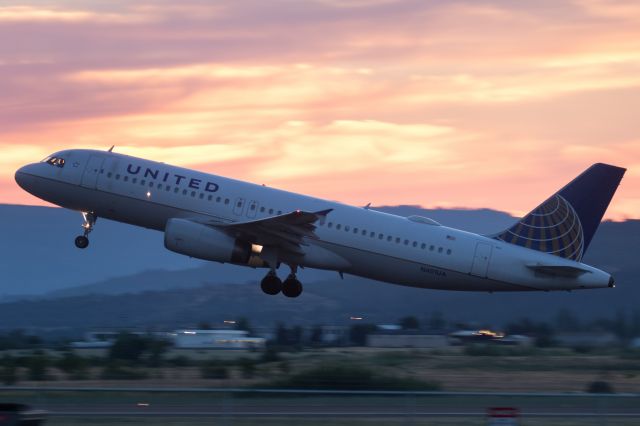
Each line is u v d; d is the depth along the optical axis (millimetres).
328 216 159625
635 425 96875
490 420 89188
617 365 171750
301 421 95188
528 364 172875
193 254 156375
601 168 165375
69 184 163625
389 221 160375
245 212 159125
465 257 159500
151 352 176250
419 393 94062
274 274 161125
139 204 161875
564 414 99875
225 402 94938
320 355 188500
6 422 80312
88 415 94125
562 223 164750
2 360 155750
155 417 95500
